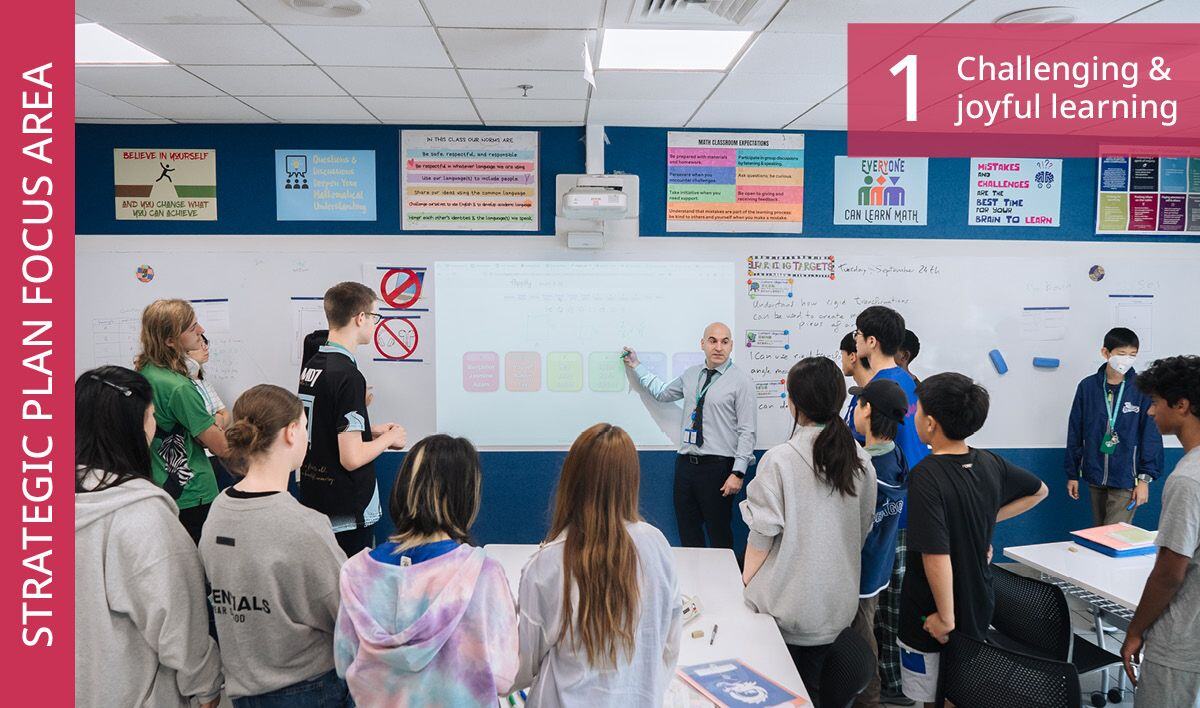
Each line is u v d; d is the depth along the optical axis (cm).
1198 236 420
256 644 148
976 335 415
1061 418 419
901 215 410
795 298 409
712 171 403
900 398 210
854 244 410
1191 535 173
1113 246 417
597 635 125
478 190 398
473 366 404
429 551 130
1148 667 185
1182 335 421
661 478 409
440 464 133
